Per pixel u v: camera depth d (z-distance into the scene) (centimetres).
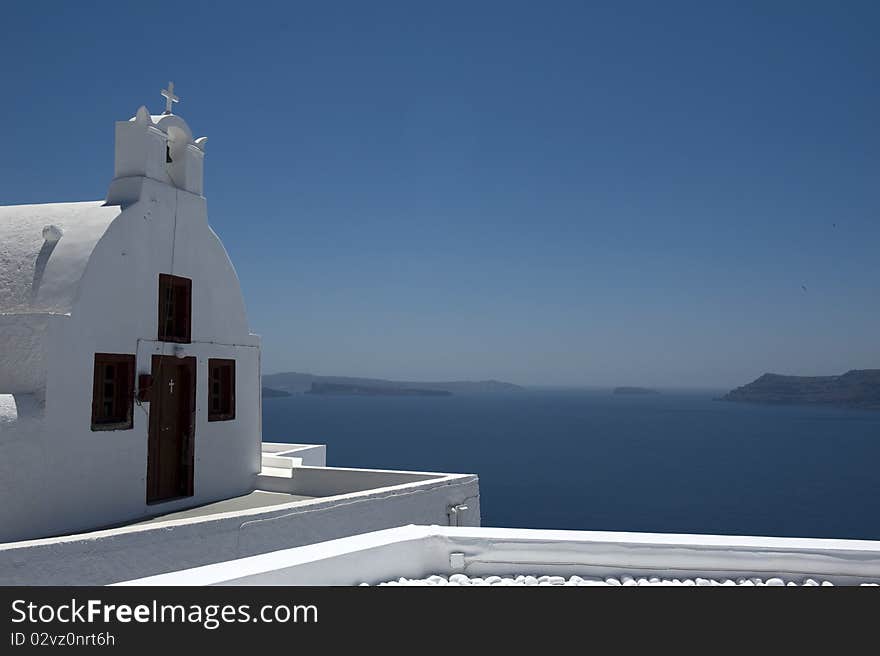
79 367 1060
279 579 490
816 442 17688
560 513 7450
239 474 1456
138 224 1195
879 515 7412
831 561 578
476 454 14088
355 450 14612
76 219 1168
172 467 1292
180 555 928
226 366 1432
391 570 577
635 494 8838
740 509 7750
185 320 1303
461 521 1412
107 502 1101
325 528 1140
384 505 1248
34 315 1019
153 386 1244
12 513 948
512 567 602
